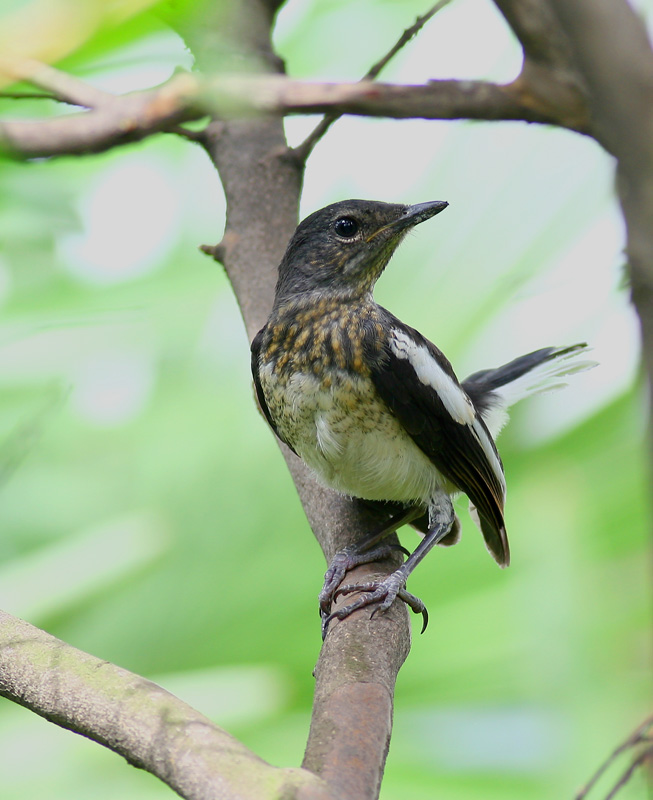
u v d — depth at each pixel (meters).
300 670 9.02
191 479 10.28
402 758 8.70
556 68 5.55
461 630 9.21
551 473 10.30
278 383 7.67
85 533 10.23
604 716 8.83
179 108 5.33
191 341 11.88
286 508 9.70
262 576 9.37
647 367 2.62
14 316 9.21
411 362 7.56
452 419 7.78
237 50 4.98
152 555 9.68
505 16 5.54
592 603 9.28
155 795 8.31
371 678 5.43
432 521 7.96
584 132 5.66
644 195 2.58
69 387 8.14
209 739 4.30
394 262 10.48
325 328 7.58
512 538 9.99
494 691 9.02
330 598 7.30
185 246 12.55
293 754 8.49
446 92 5.46
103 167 11.45
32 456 11.41
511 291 9.45
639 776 5.61
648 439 2.66
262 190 8.76
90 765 8.49
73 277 10.01
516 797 8.58
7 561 10.67
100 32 3.28
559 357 10.03
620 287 4.77
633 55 2.55
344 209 7.78
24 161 5.41
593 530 9.77
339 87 5.32
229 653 9.10
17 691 4.93
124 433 11.44
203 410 11.15
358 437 7.59
